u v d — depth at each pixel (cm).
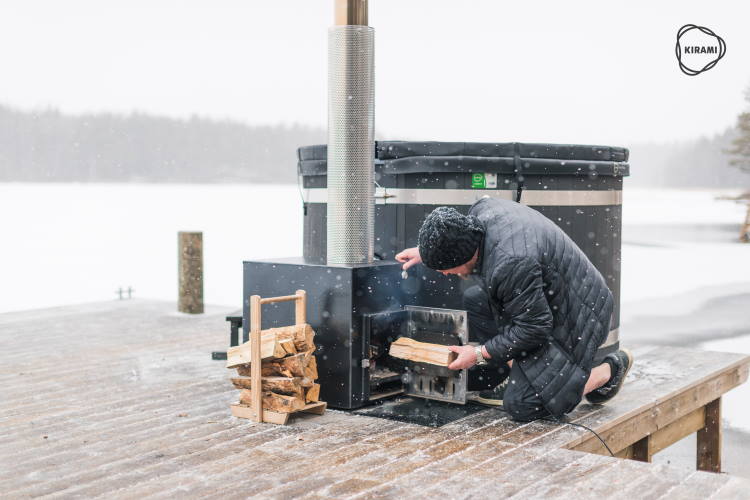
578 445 300
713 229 3519
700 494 239
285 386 325
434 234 305
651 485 248
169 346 527
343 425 321
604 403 349
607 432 321
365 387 346
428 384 355
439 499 238
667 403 371
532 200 390
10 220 3203
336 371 344
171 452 288
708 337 1130
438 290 379
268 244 2408
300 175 451
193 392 390
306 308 353
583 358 310
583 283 313
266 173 6066
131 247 2489
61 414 347
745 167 4709
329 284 344
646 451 359
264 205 4225
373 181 369
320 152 429
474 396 355
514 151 384
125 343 539
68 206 3956
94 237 2717
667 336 1145
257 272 372
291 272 358
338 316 342
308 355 331
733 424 702
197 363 468
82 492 247
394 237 400
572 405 311
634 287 1788
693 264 2252
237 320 468
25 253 2283
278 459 278
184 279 675
